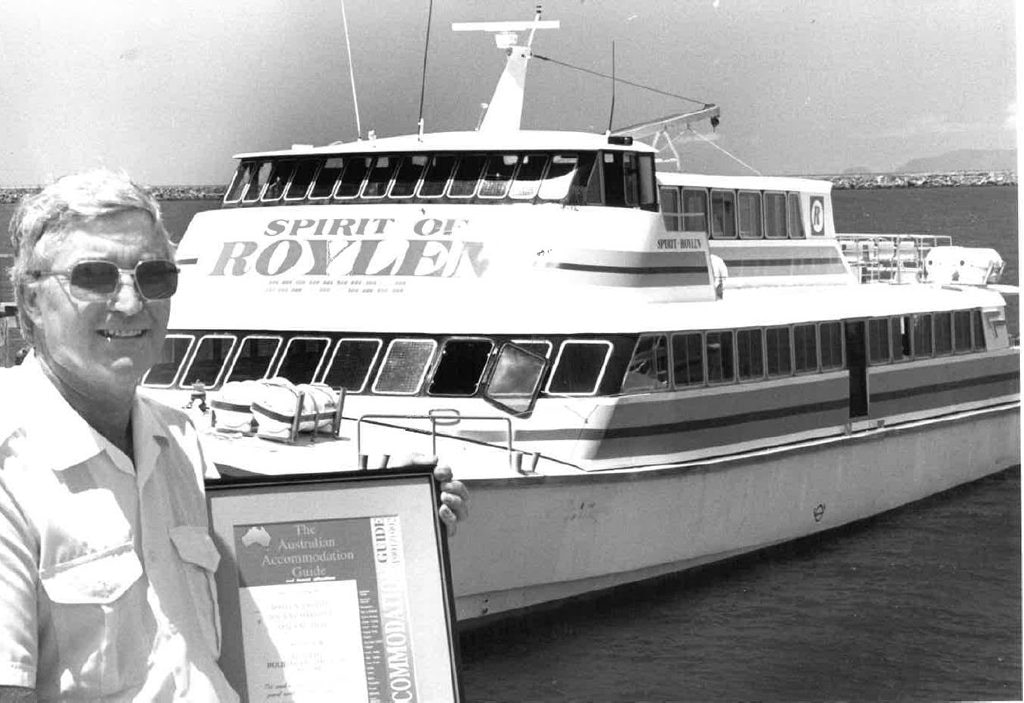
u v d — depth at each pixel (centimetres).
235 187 1312
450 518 377
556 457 1138
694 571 1280
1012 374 1761
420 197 1233
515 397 1147
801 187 1725
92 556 297
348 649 358
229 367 1214
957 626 1244
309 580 359
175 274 311
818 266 1747
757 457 1303
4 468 293
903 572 1362
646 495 1182
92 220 303
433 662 362
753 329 1316
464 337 1165
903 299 1608
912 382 1572
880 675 1142
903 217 5666
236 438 1066
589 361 1159
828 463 1420
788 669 1154
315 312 1209
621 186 1245
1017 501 1609
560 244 1188
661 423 1198
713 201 1591
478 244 1196
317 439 1089
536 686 1095
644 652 1165
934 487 1614
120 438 318
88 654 296
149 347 310
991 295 1766
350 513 364
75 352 302
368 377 1172
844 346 1455
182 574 319
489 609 1108
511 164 1224
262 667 353
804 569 1374
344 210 1245
